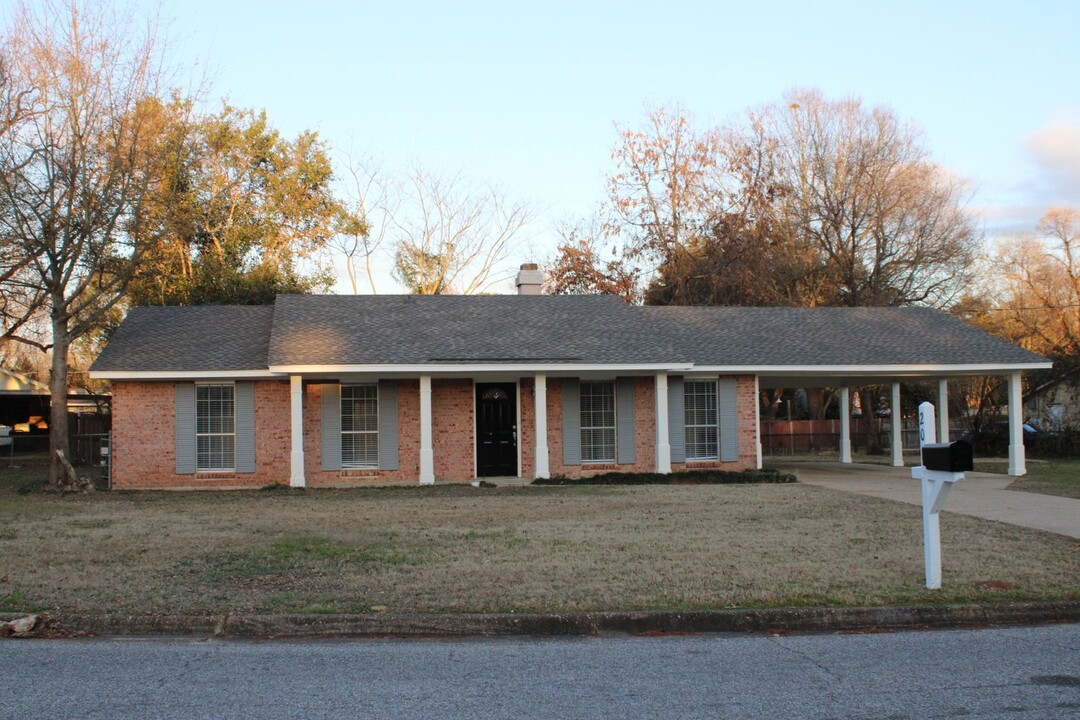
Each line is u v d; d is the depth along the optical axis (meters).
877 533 13.38
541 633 8.54
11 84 20.81
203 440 22.03
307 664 7.42
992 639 8.29
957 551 11.85
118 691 6.59
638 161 43.19
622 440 23.64
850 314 28.08
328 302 25.19
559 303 26.23
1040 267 44.31
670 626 8.67
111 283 22.30
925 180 41.53
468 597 9.28
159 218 22.92
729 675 7.06
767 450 39.56
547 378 23.50
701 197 42.91
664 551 11.83
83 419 30.48
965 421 36.44
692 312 27.56
